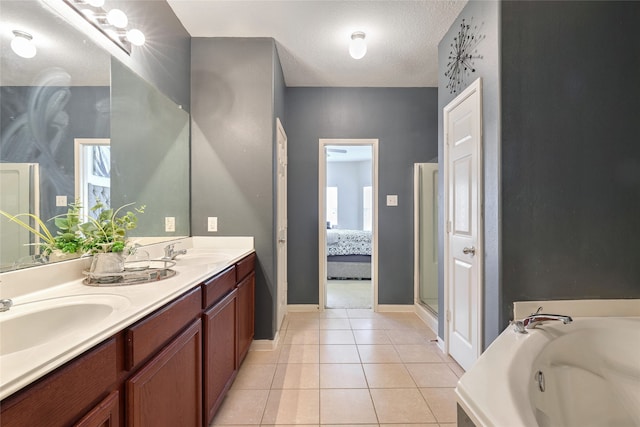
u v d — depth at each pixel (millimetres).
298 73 3195
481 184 1880
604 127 1754
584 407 1370
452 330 2320
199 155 2527
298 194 3510
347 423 1610
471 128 2016
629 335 1531
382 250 3512
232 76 2531
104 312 1007
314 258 3516
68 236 1270
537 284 1734
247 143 2531
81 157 1372
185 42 2445
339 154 7246
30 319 918
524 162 1722
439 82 2600
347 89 3516
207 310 1493
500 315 1723
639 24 1771
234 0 2117
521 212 1724
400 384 1981
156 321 1018
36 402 599
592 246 1752
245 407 1746
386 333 2846
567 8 1734
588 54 1747
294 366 2221
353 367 2203
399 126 3525
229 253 2215
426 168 3461
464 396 949
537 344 1342
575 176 1743
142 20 1877
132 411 881
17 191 1081
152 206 1988
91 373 739
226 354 1750
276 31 2473
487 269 1838
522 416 829
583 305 1740
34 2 1150
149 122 1961
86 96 1413
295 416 1666
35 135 1150
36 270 1114
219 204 2529
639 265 1771
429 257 3400
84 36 1398
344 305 3703
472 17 2018
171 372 1122
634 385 1457
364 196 8086
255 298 2516
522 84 1717
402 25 2381
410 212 3512
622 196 1767
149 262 1674
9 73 1058
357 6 2170
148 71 1943
